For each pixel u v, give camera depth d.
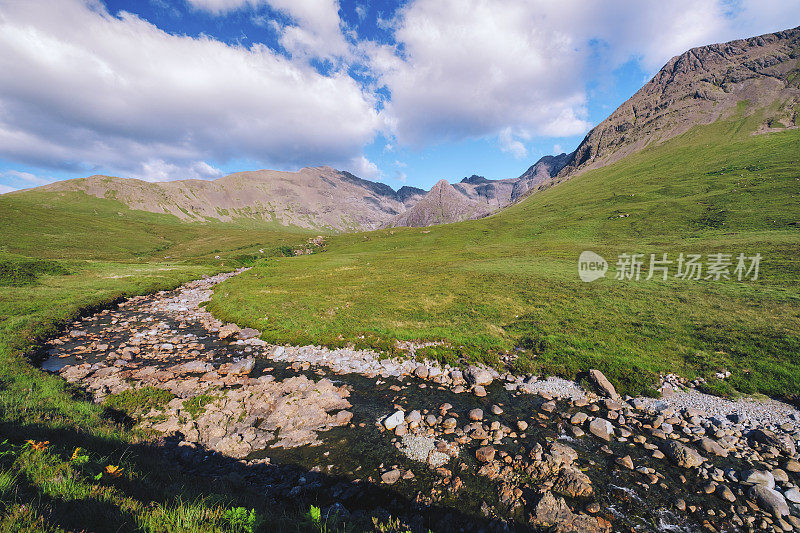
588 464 12.66
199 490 8.19
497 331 26.89
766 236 50.53
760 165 99.06
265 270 63.03
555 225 91.50
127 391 17.05
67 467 6.70
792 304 26.97
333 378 20.86
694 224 67.12
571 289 36.50
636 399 17.94
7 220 95.12
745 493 11.12
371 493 11.05
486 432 14.74
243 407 16.44
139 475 8.09
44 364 21.17
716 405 17.00
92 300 36.56
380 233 122.00
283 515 8.13
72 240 91.88
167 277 55.06
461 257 64.12
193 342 26.88
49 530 4.57
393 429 15.12
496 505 10.55
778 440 13.66
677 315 27.19
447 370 21.84
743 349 21.12
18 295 34.69
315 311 32.78
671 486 11.52
